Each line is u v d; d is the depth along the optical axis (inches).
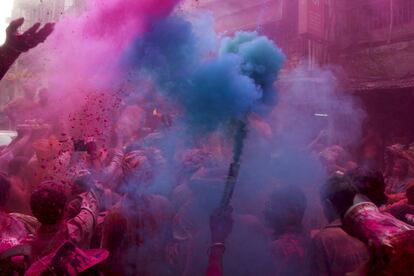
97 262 80.5
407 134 315.9
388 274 50.6
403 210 107.2
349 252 76.6
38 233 88.0
